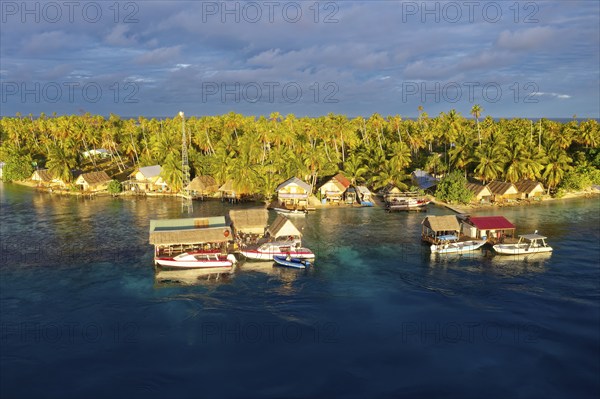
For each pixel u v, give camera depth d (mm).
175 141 140375
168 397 37906
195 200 118625
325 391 38688
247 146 121812
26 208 108812
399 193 113750
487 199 114250
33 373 41031
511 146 117062
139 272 65625
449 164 131875
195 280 62969
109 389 38906
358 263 69250
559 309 53000
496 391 38562
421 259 70750
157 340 46688
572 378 40188
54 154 130625
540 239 80062
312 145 144875
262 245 72312
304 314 52438
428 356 43688
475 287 59688
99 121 188375
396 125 183625
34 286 60094
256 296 57531
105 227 89938
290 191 109188
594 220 93688
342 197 117562
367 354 44094
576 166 129750
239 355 43969
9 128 176625
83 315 52094
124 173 153250
